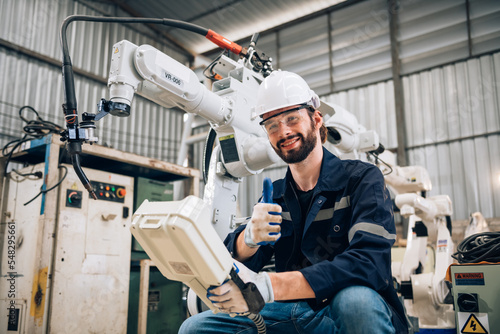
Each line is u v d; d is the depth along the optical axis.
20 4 6.09
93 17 1.46
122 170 2.91
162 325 2.73
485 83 6.06
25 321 2.08
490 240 1.76
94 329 2.27
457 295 1.58
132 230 0.86
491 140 5.86
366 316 0.89
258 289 0.87
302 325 1.09
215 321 1.18
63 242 2.18
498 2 6.20
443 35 6.52
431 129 6.35
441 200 2.65
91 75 6.83
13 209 2.32
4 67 5.79
